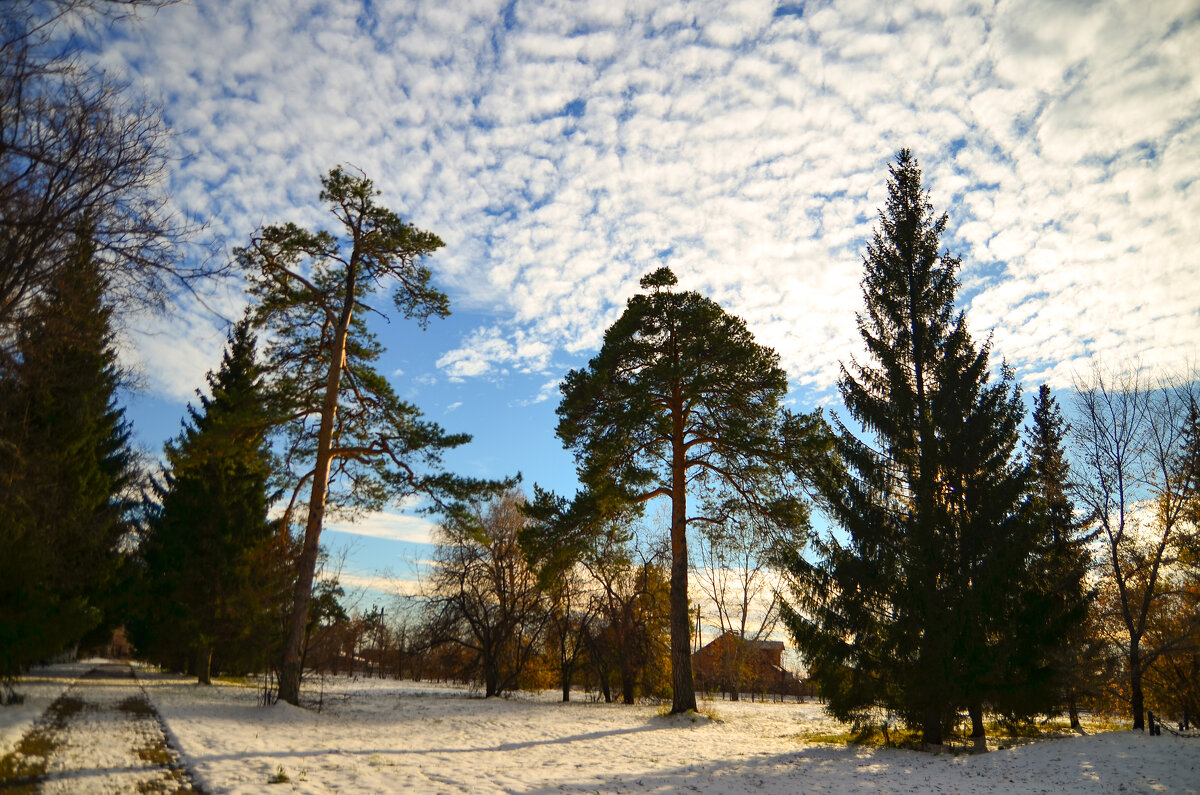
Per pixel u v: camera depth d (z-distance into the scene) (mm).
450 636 35188
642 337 24734
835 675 17359
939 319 19422
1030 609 16688
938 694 16047
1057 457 23906
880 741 17656
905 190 20750
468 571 34156
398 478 22000
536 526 24391
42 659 17250
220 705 19703
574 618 35156
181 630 30000
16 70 7035
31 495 15250
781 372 22922
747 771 12953
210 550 29953
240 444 21547
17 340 8680
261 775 9703
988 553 16281
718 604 52906
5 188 7344
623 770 12500
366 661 70562
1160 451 20047
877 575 17094
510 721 21141
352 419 23344
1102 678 17703
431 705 26453
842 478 18578
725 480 24203
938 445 17328
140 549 32562
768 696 60281
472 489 21906
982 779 12289
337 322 22219
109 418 25875
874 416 18359
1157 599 20156
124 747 11430
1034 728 17469
